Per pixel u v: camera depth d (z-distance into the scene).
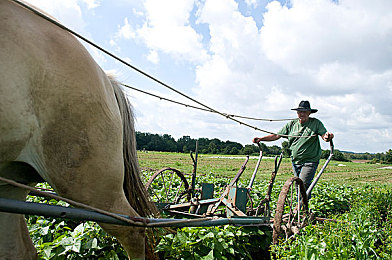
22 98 1.87
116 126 2.39
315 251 3.62
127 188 2.80
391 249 4.32
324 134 5.77
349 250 4.02
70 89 2.07
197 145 5.41
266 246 4.77
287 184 4.64
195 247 4.04
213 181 11.52
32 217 4.76
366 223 5.11
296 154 6.07
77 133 2.11
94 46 2.27
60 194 2.21
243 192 4.93
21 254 2.40
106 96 2.38
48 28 2.14
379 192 10.08
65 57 2.11
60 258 3.58
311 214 5.23
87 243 3.75
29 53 1.91
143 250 2.72
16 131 1.89
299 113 6.14
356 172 33.28
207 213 4.83
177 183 9.76
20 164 2.12
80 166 2.15
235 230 4.49
